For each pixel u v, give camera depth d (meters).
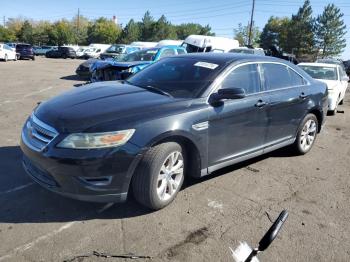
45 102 4.25
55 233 3.42
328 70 11.20
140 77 5.03
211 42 20.95
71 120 3.56
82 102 3.97
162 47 13.14
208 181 4.80
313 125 6.26
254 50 21.64
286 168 5.55
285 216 1.88
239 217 3.93
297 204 4.34
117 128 3.50
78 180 3.45
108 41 96.12
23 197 4.07
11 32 94.81
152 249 3.27
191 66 4.81
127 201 4.08
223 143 4.44
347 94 17.64
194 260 3.16
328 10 73.50
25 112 8.47
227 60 4.81
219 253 3.28
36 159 3.59
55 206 3.91
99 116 3.61
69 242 3.30
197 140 4.05
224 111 4.34
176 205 4.08
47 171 3.53
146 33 88.31
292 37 75.25
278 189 4.73
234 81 4.65
